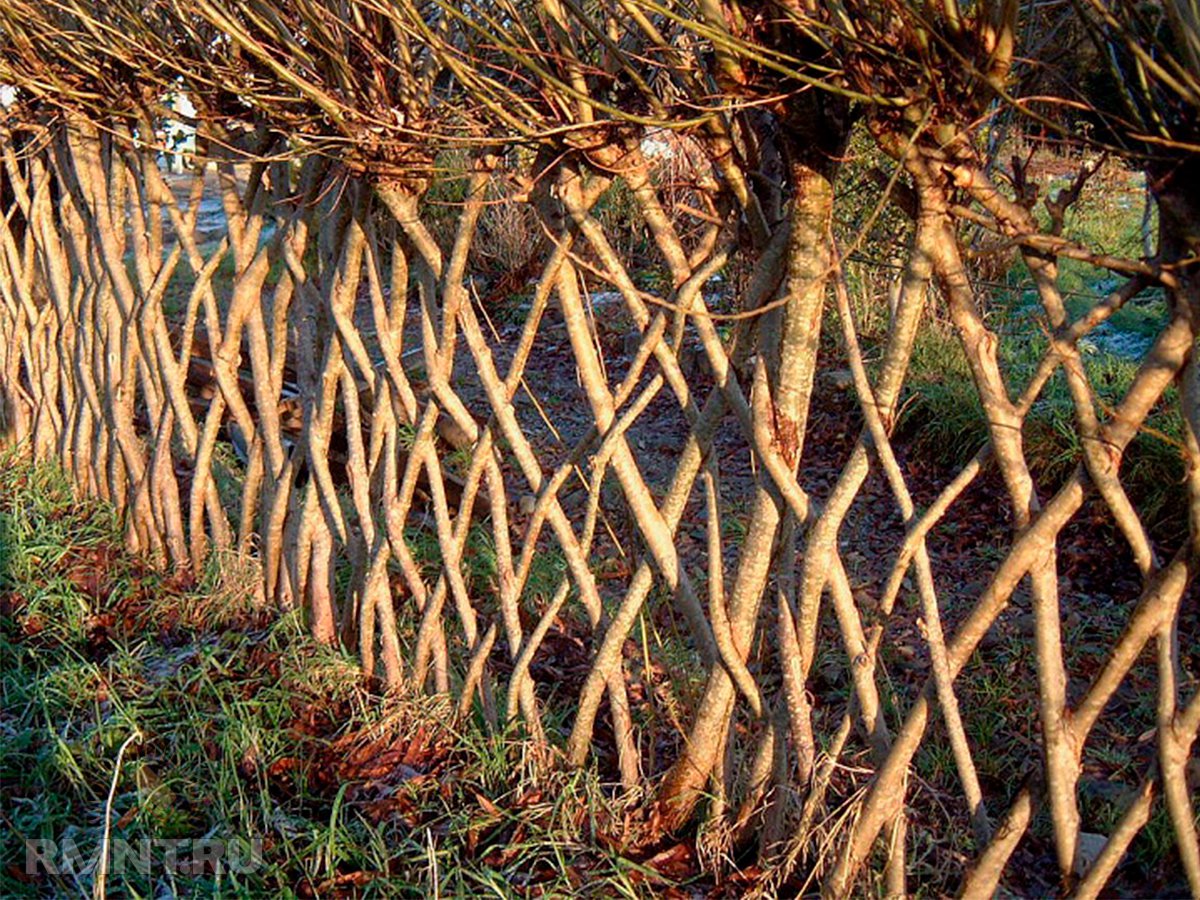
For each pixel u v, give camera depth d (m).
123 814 3.10
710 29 1.95
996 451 2.18
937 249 2.16
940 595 4.79
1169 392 5.27
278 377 4.04
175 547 4.55
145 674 3.79
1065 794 2.20
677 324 2.65
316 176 3.55
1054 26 2.15
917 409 6.39
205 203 12.97
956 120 2.02
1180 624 4.51
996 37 1.93
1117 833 2.15
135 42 3.33
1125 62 1.94
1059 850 2.23
